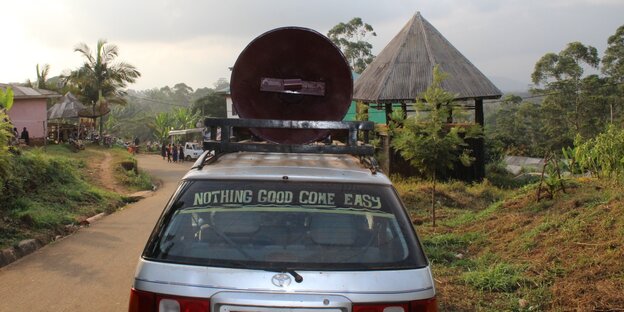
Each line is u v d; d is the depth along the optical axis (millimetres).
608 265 6281
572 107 51062
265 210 3459
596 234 7473
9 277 7195
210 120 4066
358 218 3439
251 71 5000
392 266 3205
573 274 6359
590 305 5402
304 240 3324
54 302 6184
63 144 32031
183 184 3633
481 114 20453
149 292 3105
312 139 5016
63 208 12148
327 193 3535
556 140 49875
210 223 3406
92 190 14914
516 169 38281
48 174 14062
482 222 10461
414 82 20219
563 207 9820
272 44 4926
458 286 6543
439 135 11234
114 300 6273
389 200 3561
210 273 3113
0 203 10555
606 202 8914
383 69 21500
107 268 7691
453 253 8398
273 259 3219
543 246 7777
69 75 46719
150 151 60375
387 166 18938
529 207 10664
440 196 14266
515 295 6121
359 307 3029
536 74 52594
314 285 3055
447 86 19938
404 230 3414
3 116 10359
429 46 21531
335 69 5000
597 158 12453
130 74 47594
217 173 3650
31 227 9656
